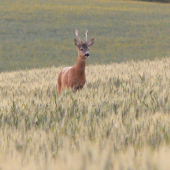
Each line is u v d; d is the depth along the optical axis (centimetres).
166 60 5612
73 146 1409
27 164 1241
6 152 1376
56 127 1716
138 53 11838
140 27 15925
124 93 2544
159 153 1253
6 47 12438
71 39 13750
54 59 11081
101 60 10788
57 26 15462
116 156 1254
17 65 10306
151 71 3834
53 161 1252
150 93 2447
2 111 2080
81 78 2973
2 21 15788
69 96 2489
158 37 14288
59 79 3244
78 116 1925
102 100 2269
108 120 1772
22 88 3272
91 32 14762
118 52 12025
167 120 1730
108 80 3366
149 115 1883
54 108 2128
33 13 17538
